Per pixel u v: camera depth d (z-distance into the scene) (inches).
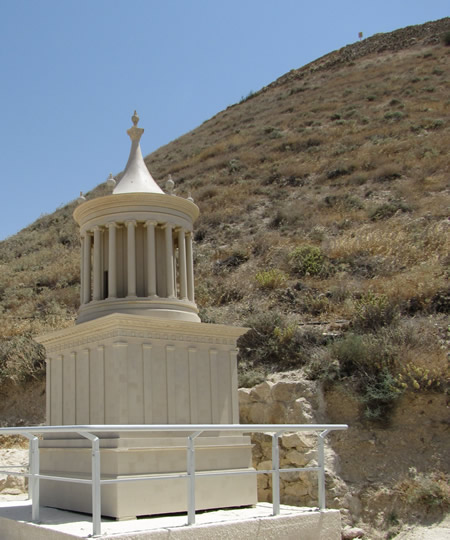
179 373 422.0
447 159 1310.3
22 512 392.5
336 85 2347.4
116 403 387.5
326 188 1339.8
